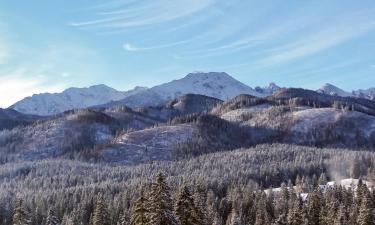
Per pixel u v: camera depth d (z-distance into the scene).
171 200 49.28
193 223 53.50
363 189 124.38
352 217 108.25
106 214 92.06
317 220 108.88
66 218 144.62
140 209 50.31
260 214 126.81
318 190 138.88
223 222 146.88
